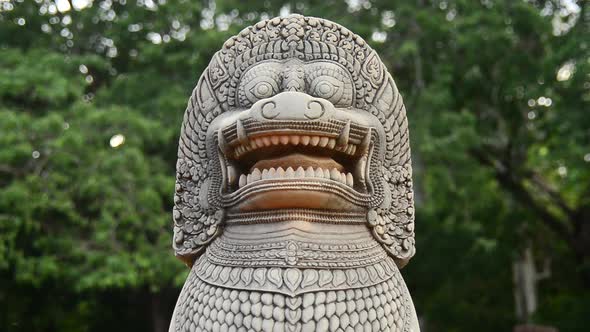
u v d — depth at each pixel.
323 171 1.47
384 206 1.60
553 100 6.55
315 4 6.79
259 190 1.43
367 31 6.16
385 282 1.51
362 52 1.66
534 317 8.24
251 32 1.66
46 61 5.64
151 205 5.32
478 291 8.91
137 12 6.43
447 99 6.13
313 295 1.39
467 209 7.41
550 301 9.12
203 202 1.62
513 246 8.06
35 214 5.30
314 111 1.43
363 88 1.63
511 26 6.63
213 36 5.56
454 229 7.20
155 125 5.44
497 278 8.69
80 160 5.23
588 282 8.94
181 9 6.22
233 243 1.53
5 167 5.23
